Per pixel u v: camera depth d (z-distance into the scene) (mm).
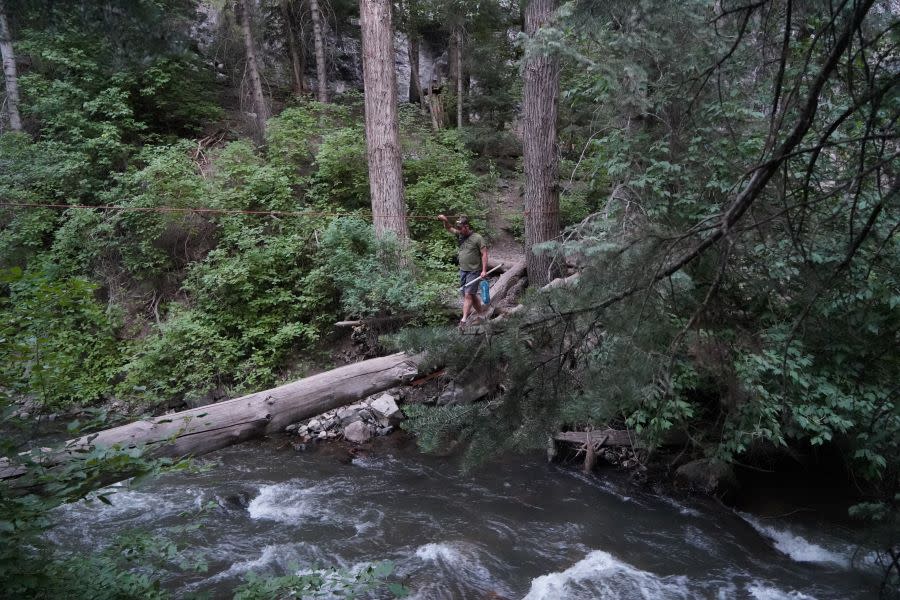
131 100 13094
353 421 8992
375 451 8344
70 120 11945
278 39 18094
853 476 6059
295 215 11359
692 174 3533
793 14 2436
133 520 6145
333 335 10469
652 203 4453
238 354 10023
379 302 9664
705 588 5203
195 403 9586
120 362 10125
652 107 3785
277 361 10195
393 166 11250
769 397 4941
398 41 19906
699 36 3004
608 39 3664
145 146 12312
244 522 6262
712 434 5801
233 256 11219
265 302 10398
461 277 8578
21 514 2375
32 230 10773
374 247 10273
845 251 2264
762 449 6820
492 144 16234
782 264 2217
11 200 10969
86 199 11844
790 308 2375
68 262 10891
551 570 5457
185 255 11477
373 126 11195
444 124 17641
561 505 6777
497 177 15234
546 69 10445
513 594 5055
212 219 11430
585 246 5047
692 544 5965
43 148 11656
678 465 7328
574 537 6066
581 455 7980
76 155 11328
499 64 16672
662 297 2139
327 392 5512
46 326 2918
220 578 5113
